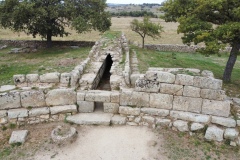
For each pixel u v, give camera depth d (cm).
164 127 909
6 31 4662
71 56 2061
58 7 2375
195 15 1324
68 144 831
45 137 862
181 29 1329
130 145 833
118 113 973
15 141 830
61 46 2742
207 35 1180
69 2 2447
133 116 941
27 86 1015
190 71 950
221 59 2341
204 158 771
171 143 839
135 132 898
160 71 921
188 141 847
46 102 957
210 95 867
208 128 853
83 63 1305
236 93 1271
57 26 2620
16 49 2586
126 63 1335
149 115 933
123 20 7225
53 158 770
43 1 2369
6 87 997
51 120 949
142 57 1894
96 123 927
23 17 2214
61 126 895
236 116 888
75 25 2330
